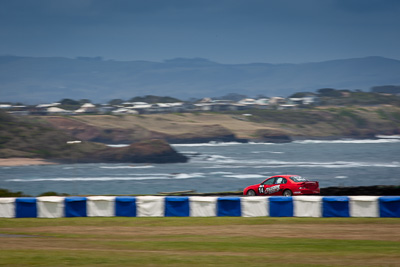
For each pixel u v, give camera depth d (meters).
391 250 56.78
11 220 85.50
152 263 50.38
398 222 76.81
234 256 54.16
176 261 51.38
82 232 73.31
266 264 49.69
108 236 69.62
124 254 55.53
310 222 78.62
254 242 63.47
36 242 64.75
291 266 48.59
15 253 56.00
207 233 71.25
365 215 81.62
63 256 54.06
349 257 53.03
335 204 82.62
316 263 50.06
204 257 53.56
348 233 69.06
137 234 71.12
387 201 80.75
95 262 50.84
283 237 66.88
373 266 48.41
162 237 68.38
